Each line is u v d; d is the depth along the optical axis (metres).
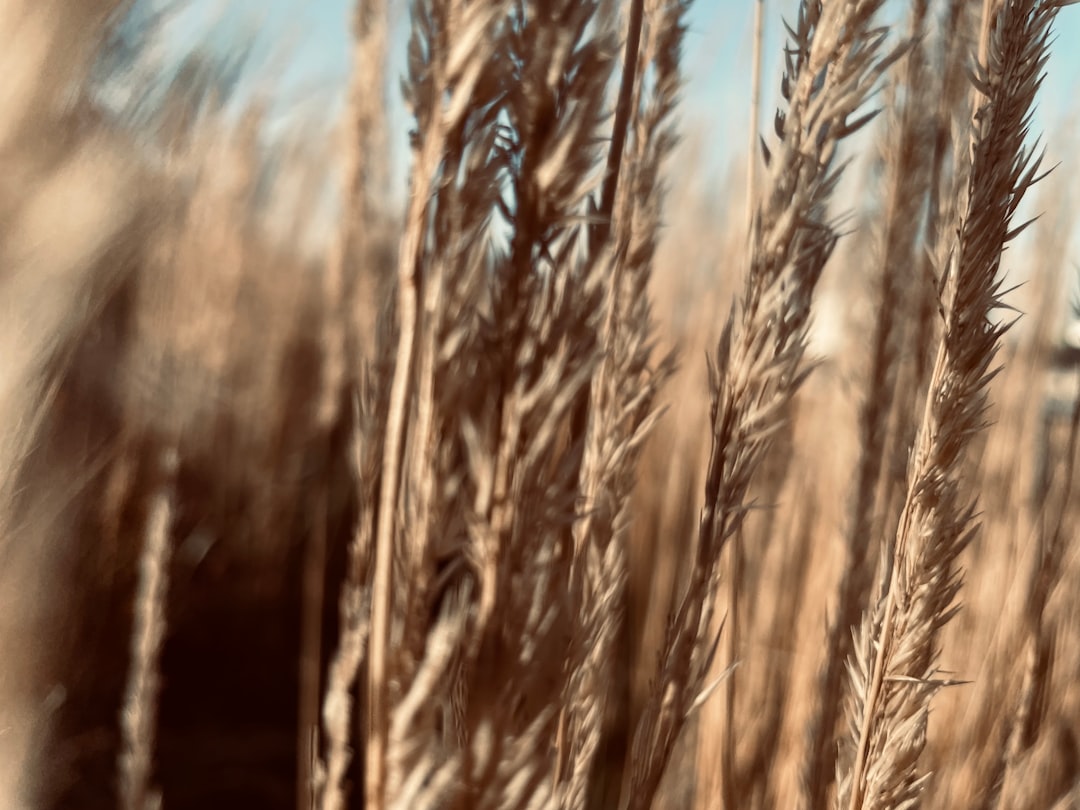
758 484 0.46
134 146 0.11
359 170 0.52
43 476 0.12
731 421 0.24
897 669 0.24
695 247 0.62
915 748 0.23
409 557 0.20
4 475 0.11
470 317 0.20
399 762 0.20
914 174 0.32
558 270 0.20
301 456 0.87
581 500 0.21
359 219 0.53
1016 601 0.41
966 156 0.24
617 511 0.25
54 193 0.10
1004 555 0.46
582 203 0.20
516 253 0.20
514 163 0.19
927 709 0.23
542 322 0.20
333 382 0.54
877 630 0.25
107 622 0.59
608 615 0.24
